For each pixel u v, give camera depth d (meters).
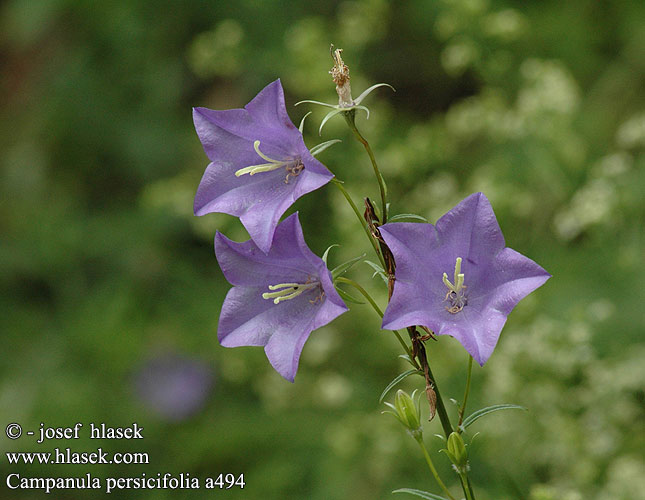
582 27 9.21
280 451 7.55
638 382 5.82
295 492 7.30
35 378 8.26
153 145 9.63
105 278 9.23
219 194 3.30
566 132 6.99
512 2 9.35
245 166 3.32
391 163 7.11
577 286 7.32
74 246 9.18
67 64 10.09
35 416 7.89
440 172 8.13
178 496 7.38
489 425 5.95
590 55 9.23
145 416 7.95
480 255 3.11
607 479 6.09
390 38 9.82
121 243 9.24
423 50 9.77
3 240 9.34
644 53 8.80
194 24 9.78
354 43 7.51
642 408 6.45
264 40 9.31
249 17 9.44
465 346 2.92
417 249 3.08
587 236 7.55
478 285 3.14
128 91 9.88
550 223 7.74
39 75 10.49
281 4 9.42
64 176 9.98
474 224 3.09
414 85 9.92
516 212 7.04
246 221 3.16
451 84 9.82
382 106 8.91
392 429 6.28
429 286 3.14
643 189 6.89
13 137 10.30
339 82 3.08
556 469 6.02
